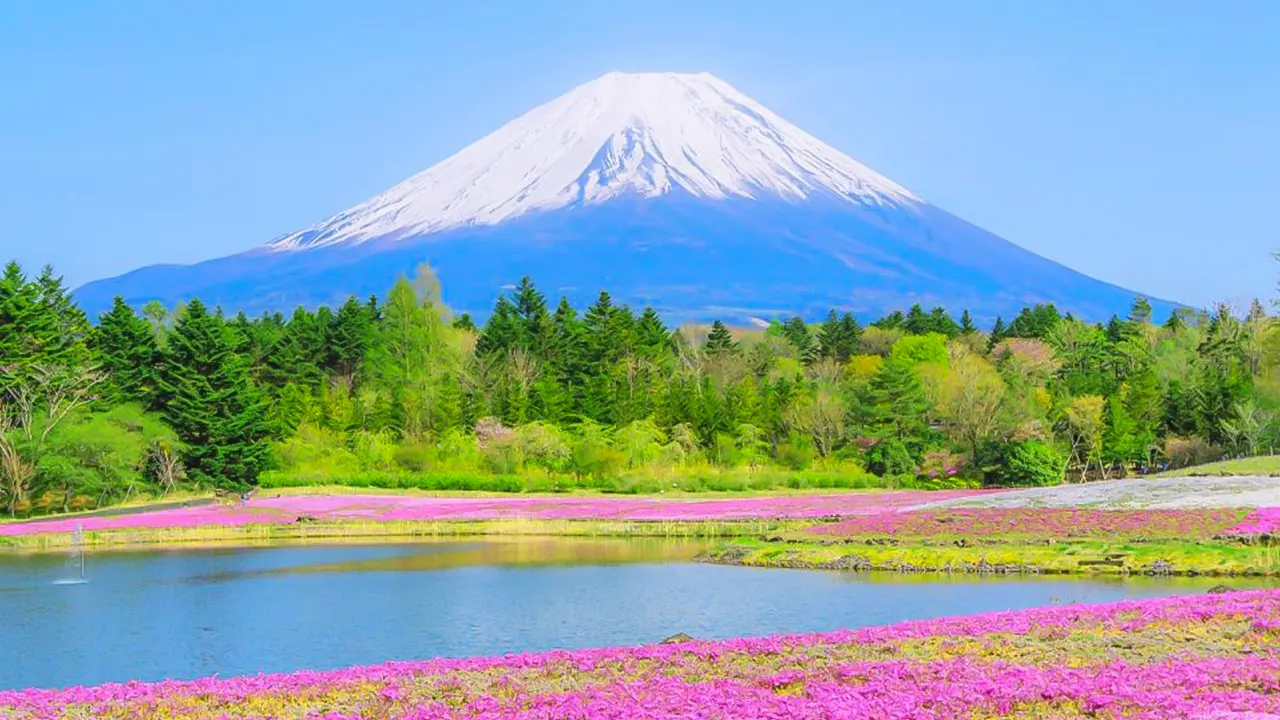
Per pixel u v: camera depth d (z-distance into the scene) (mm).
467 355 124562
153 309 113000
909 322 170500
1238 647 20938
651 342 138375
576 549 50875
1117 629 23062
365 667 22406
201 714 18531
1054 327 154375
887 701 17250
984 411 95062
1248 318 124375
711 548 48406
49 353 77812
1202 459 98000
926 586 36938
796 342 164875
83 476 69750
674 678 20047
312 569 43906
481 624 31891
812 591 36312
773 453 101188
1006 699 17047
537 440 91062
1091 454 100812
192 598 36719
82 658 27953
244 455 78938
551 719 17125
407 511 66000
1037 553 40875
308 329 135875
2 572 43469
